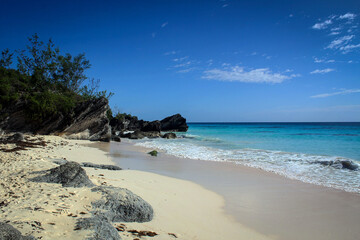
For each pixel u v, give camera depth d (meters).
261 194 9.61
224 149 23.88
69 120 29.09
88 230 4.50
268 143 29.16
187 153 21.17
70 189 6.79
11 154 12.17
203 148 24.92
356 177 12.17
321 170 13.76
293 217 7.42
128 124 66.94
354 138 35.28
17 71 31.05
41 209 5.33
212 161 17.02
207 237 5.77
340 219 7.32
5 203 5.60
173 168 14.48
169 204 7.72
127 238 4.88
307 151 21.48
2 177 7.74
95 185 7.70
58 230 4.43
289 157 17.98
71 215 5.18
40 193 6.36
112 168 12.89
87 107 30.23
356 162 15.05
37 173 8.17
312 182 11.34
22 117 26.00
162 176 12.12
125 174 11.48
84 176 7.62
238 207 8.15
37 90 30.56
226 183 11.18
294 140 32.78
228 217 7.25
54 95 28.41
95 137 32.28
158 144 30.03
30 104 25.97
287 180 11.72
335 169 13.99
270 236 6.20
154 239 5.11
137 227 5.62
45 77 33.44
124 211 5.98
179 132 62.69
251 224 6.84
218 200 8.77
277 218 7.33
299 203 8.62
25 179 7.52
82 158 15.37
